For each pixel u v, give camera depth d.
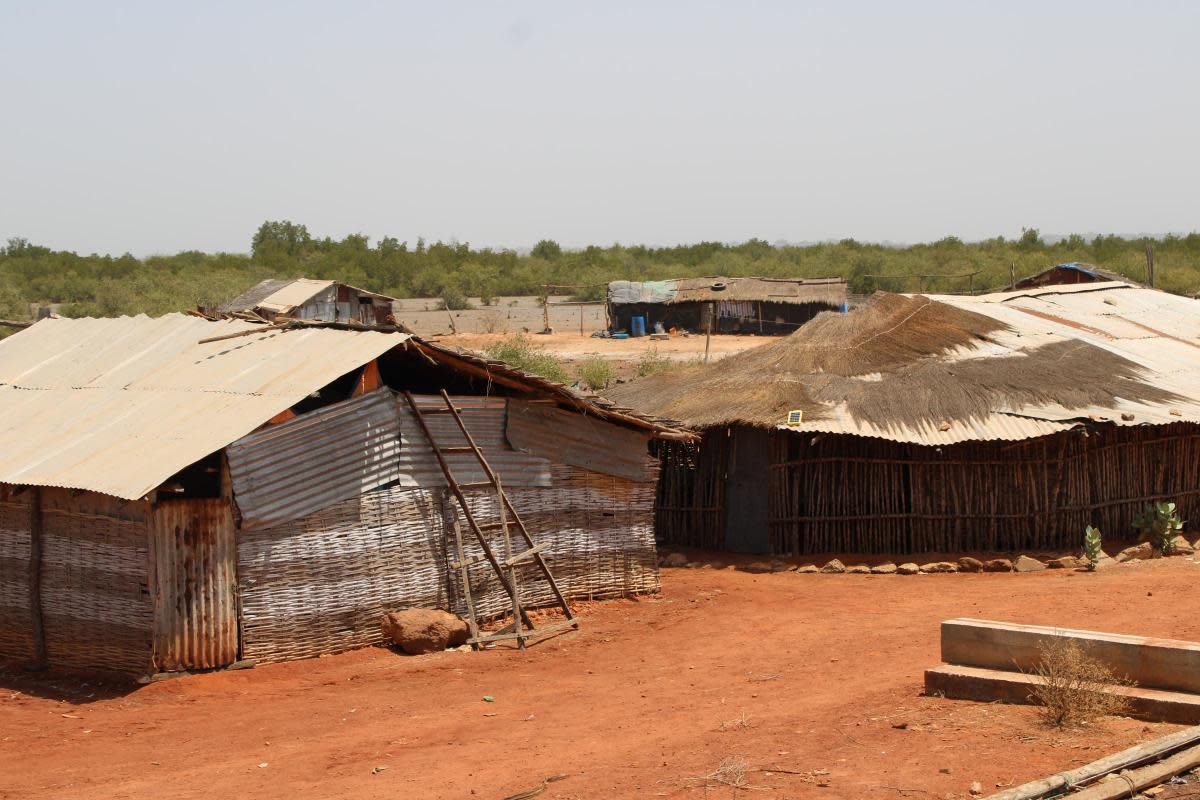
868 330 23.92
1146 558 18.77
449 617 14.73
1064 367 22.14
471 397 15.80
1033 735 8.76
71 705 12.52
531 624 15.45
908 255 102.38
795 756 8.75
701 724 10.31
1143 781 7.50
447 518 15.33
